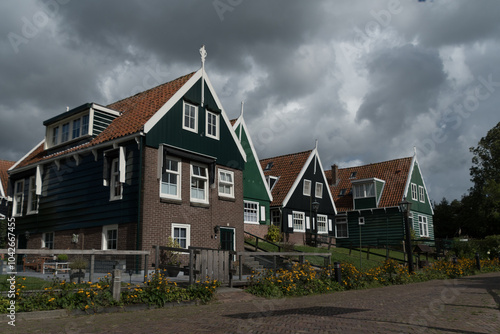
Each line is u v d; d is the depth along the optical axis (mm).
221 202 18734
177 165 17016
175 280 11695
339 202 36031
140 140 15609
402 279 16578
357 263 20734
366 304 9883
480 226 44938
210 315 8195
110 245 16141
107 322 7340
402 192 32969
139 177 15320
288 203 28250
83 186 17562
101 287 8867
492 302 10180
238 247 19281
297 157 31922
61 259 13664
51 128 20375
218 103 19391
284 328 6629
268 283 12133
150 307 9266
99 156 17109
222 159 19188
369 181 33844
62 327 6773
